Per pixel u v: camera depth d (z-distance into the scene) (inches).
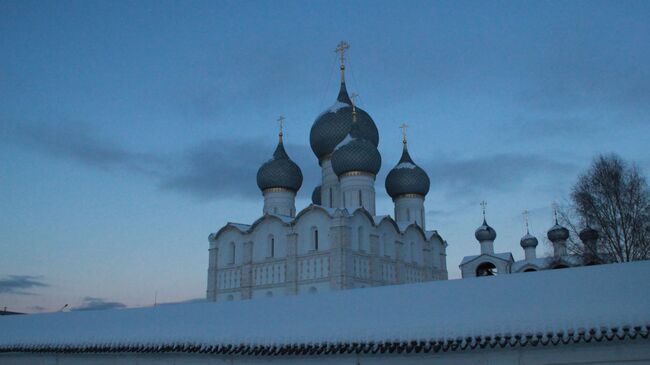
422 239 2827.3
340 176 2741.1
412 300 894.4
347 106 3006.9
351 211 2399.1
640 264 807.7
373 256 2427.4
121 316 1162.0
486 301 830.5
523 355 806.5
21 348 1164.5
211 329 1000.9
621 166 2233.0
